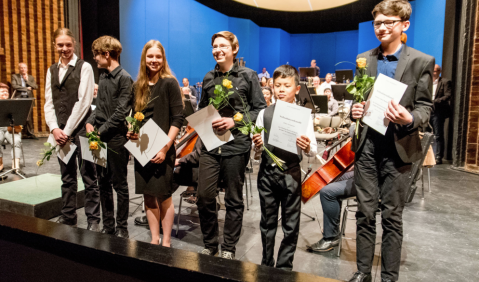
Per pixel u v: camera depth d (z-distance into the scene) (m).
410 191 2.45
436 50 8.41
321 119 5.42
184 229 2.86
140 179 2.17
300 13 13.56
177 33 10.74
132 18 9.30
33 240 1.17
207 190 2.10
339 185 2.42
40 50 8.55
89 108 2.60
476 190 4.21
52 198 3.02
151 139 2.09
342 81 8.68
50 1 8.62
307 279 0.91
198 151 2.58
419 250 2.50
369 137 1.81
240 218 2.13
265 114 1.97
